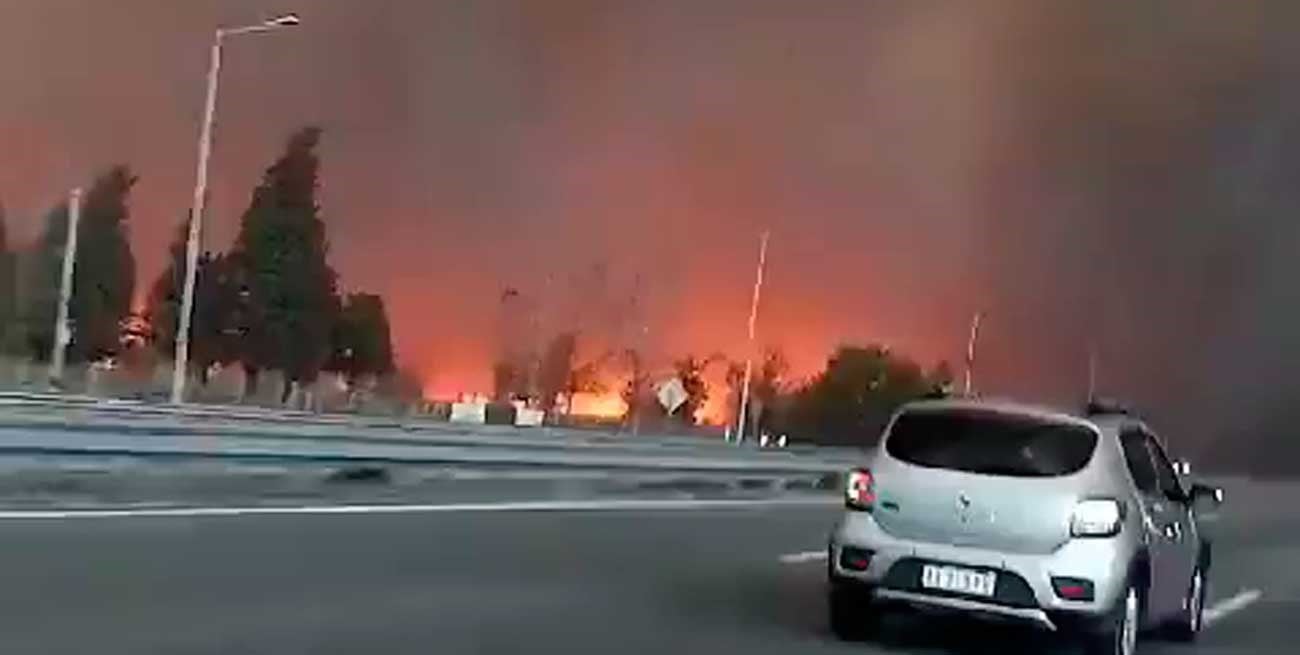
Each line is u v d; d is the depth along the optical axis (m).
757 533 21.62
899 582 10.65
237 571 12.71
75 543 13.47
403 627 10.69
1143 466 11.59
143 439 20.22
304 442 23.02
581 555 16.48
